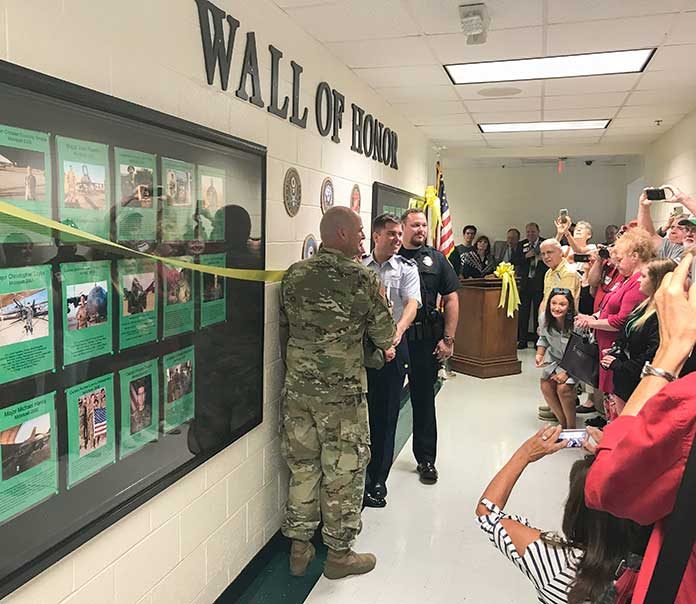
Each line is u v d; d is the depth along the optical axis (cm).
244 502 248
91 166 148
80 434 150
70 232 139
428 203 598
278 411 277
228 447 233
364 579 257
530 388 586
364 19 279
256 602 240
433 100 454
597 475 90
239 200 225
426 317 349
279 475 281
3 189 123
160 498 190
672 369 97
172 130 181
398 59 345
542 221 938
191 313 197
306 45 297
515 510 322
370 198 426
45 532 140
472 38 272
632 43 313
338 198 353
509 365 644
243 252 229
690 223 327
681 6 262
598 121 536
